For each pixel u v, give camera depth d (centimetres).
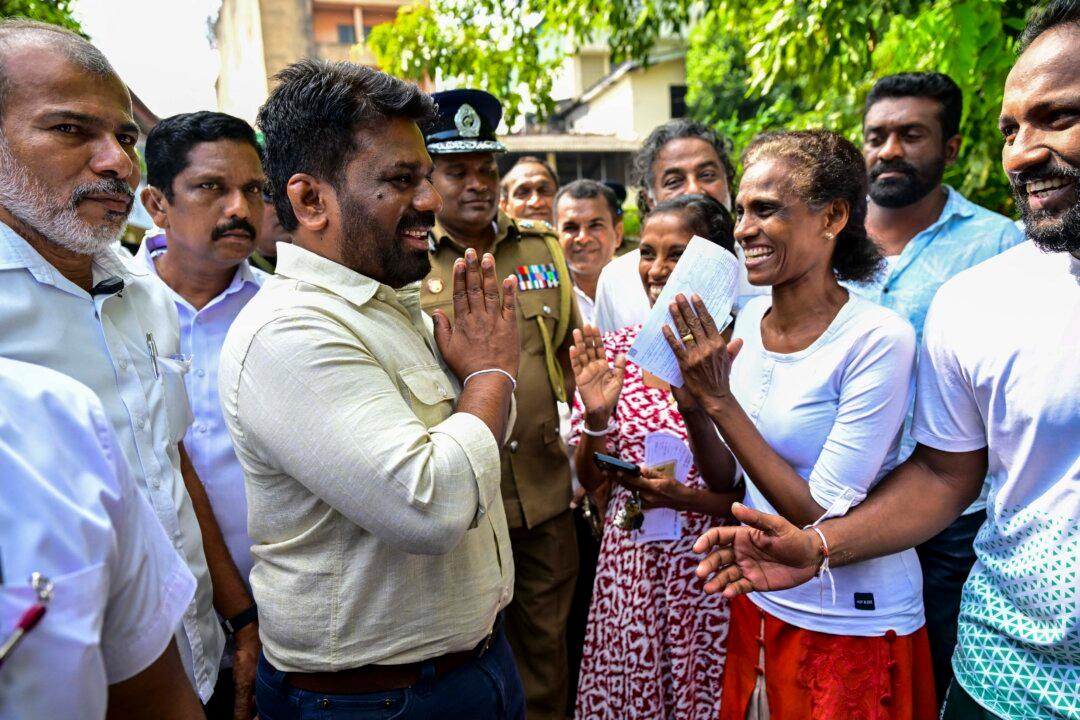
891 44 385
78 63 149
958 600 233
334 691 142
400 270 147
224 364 140
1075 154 128
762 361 190
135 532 99
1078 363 135
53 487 86
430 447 130
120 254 198
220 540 207
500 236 294
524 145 1900
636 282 313
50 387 92
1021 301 145
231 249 224
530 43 658
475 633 148
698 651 223
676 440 225
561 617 283
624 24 619
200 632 190
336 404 128
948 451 165
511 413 159
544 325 287
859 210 183
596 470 243
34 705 81
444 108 284
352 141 139
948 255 261
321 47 1480
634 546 225
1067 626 139
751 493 203
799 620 180
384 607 138
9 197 146
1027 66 132
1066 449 140
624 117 2050
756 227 175
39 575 82
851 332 173
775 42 428
